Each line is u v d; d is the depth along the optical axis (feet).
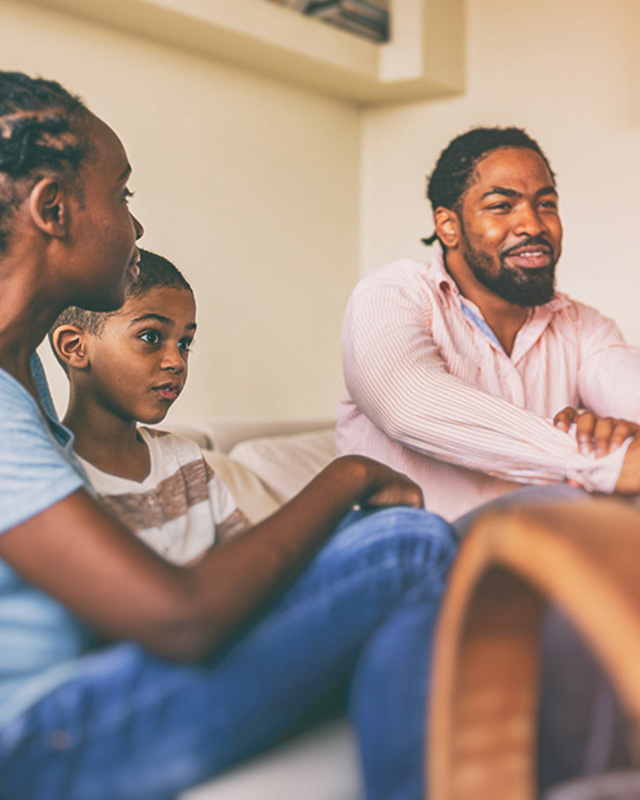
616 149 8.73
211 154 8.13
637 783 1.75
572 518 1.36
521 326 5.01
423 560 2.26
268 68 8.47
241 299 8.48
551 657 2.05
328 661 2.15
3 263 2.34
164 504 3.25
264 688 2.06
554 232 4.89
